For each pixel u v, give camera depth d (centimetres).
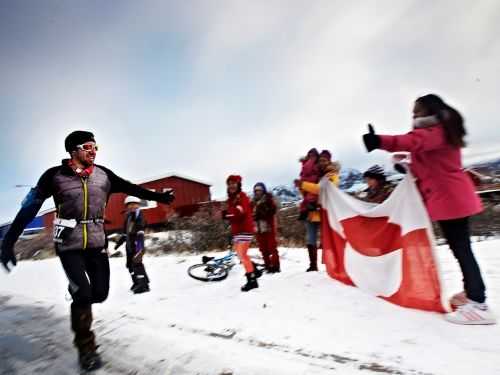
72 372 237
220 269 678
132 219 611
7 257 250
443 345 232
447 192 273
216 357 242
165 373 224
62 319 402
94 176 294
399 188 346
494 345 224
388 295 344
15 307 502
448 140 269
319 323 303
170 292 554
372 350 235
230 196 502
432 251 300
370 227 387
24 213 257
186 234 1230
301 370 212
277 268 602
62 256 273
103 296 293
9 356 285
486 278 400
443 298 290
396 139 261
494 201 913
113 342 291
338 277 435
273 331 293
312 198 538
